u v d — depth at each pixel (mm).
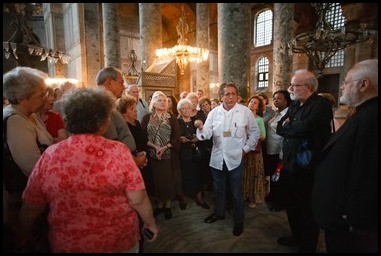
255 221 2902
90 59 11469
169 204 3066
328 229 1487
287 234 2584
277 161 3359
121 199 1150
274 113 3893
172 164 3199
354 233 1403
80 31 11258
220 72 4824
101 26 14680
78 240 1082
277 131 2303
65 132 2008
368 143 1272
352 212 1295
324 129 1968
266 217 3006
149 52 11195
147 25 11125
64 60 6656
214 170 2795
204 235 2594
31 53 5641
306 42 5570
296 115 2107
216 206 2889
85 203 1075
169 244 2438
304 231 2076
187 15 22516
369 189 1246
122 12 19984
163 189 3004
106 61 11445
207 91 13883
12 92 1427
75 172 1062
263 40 21922
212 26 21891
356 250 1411
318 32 5082
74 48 12234
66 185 1059
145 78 6797
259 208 3281
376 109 1309
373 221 1242
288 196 2273
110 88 1945
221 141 2635
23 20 5309
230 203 3316
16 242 1079
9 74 1457
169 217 3006
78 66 11672
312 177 2000
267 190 3549
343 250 1480
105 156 1097
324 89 18766
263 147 3559
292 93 2146
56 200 1085
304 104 2072
